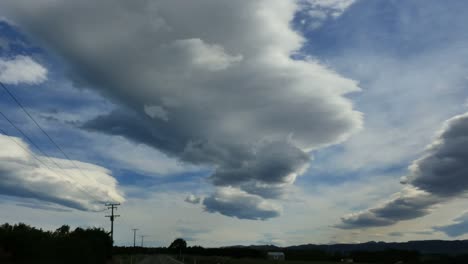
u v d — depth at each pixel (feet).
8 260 108.88
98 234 229.45
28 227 125.29
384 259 370.32
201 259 359.25
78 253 158.71
